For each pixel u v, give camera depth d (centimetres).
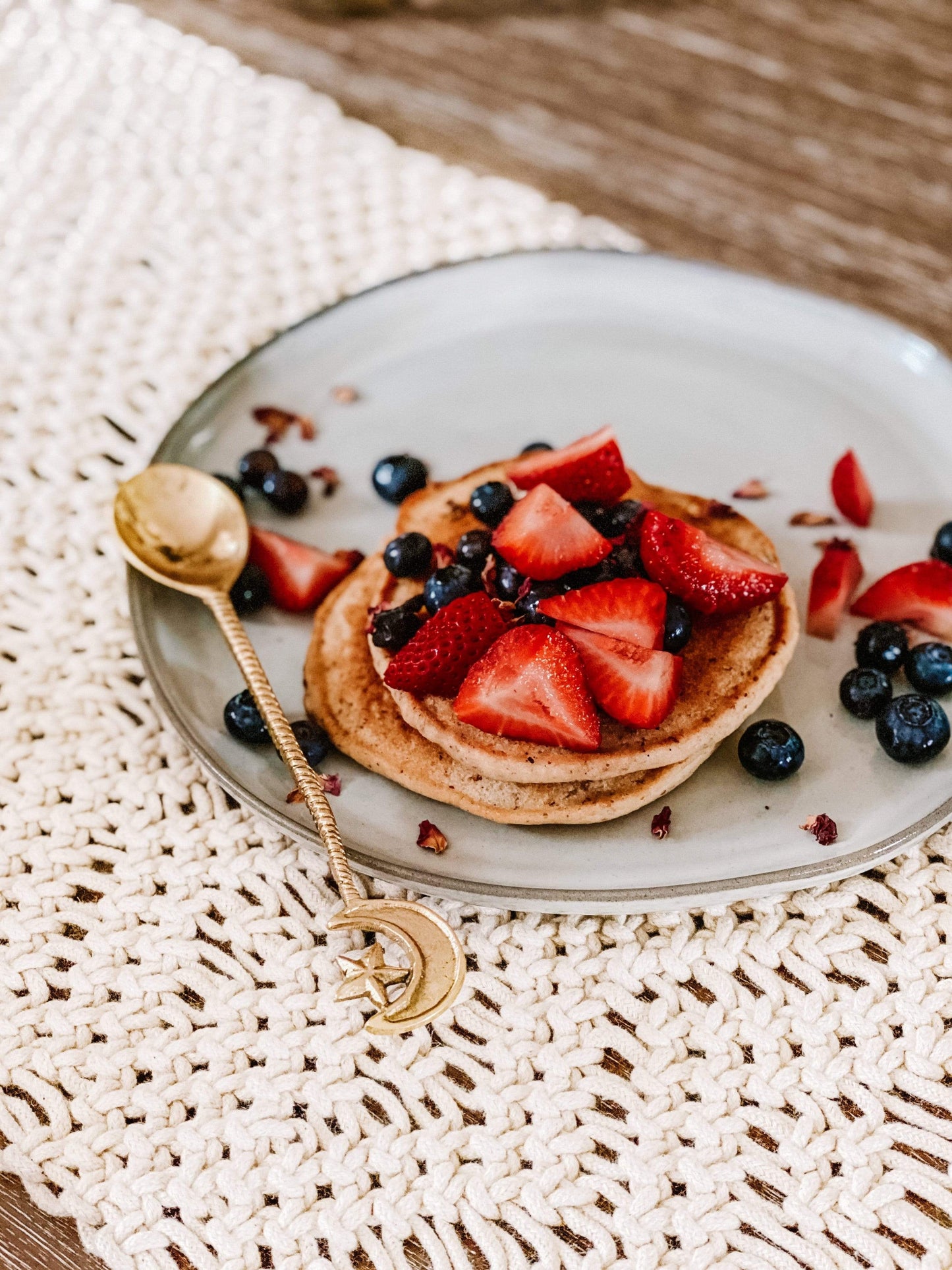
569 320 64
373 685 55
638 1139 48
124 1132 49
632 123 71
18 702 56
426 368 63
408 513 58
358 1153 48
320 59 74
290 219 68
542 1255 47
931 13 76
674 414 62
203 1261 47
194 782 54
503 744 53
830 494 60
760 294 63
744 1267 47
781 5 77
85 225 69
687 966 51
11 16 77
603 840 52
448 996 48
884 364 62
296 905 52
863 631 56
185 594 57
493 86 73
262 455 60
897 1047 49
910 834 51
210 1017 50
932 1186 47
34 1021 50
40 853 53
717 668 54
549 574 54
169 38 75
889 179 69
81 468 62
